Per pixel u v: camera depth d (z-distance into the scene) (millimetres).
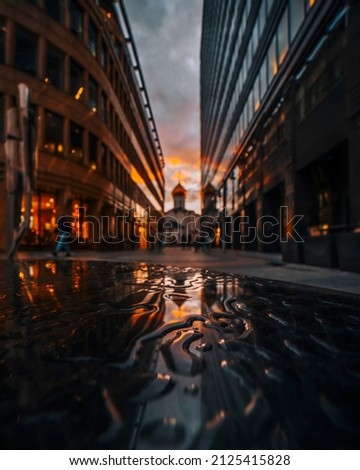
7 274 4555
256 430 695
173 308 2104
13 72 14750
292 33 10172
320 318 1825
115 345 1315
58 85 16969
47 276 4277
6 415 745
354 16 6445
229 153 24422
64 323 1698
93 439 664
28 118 7438
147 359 1147
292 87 10383
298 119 10062
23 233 7887
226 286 3252
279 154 12680
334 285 3383
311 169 9914
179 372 1024
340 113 7480
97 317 1838
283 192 13531
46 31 16156
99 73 20594
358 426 708
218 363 1109
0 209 14516
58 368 1055
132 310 2035
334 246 5824
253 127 16094
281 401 824
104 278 4027
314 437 675
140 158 38062
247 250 19500
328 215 9336
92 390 882
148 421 724
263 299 2471
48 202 16703
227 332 1530
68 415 746
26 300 2398
